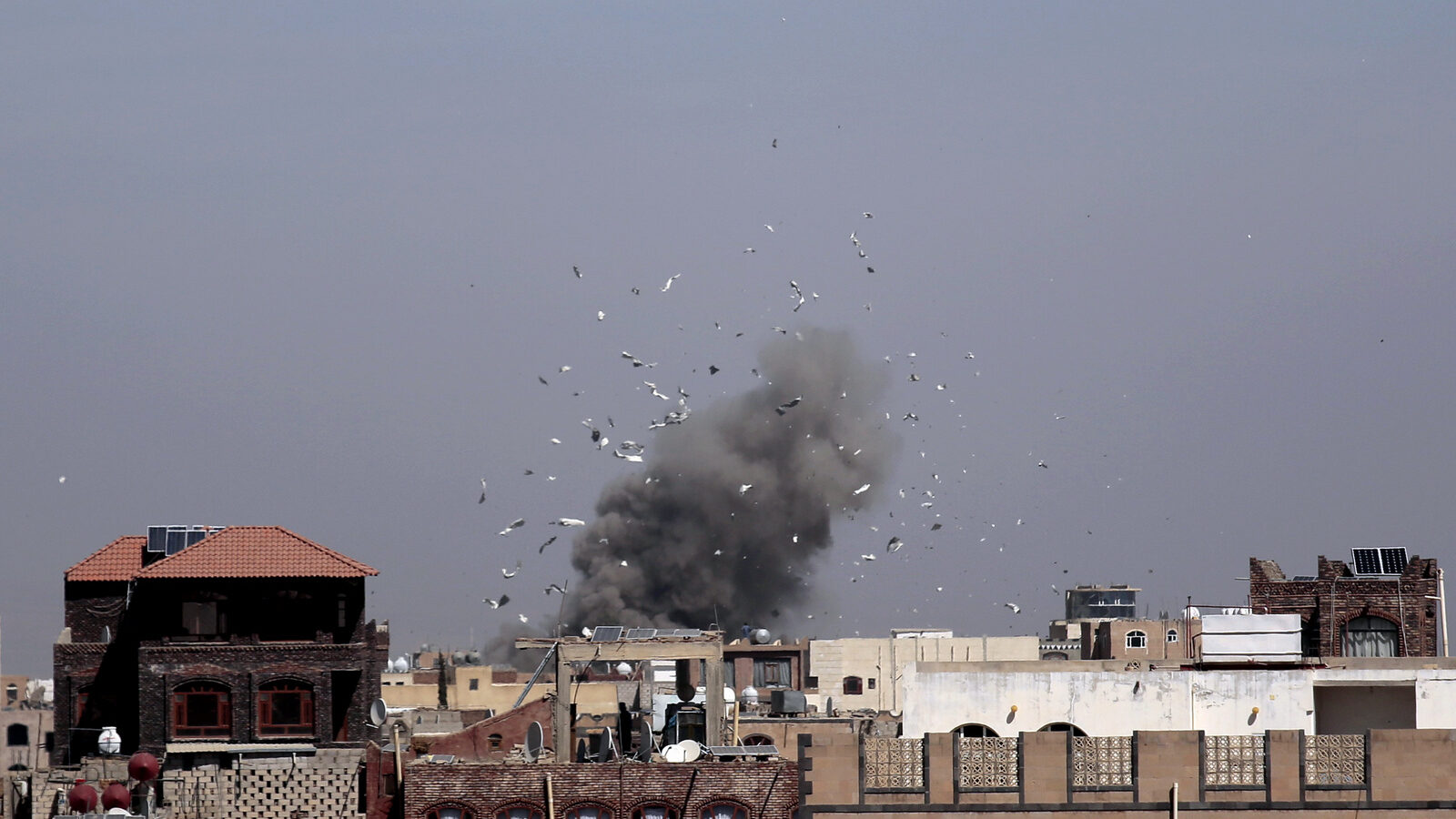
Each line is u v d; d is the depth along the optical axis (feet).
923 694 525.75
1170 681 523.70
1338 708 535.60
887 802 499.92
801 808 501.15
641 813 596.29
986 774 501.15
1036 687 524.93
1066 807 497.46
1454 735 496.64
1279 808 496.64
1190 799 497.87
